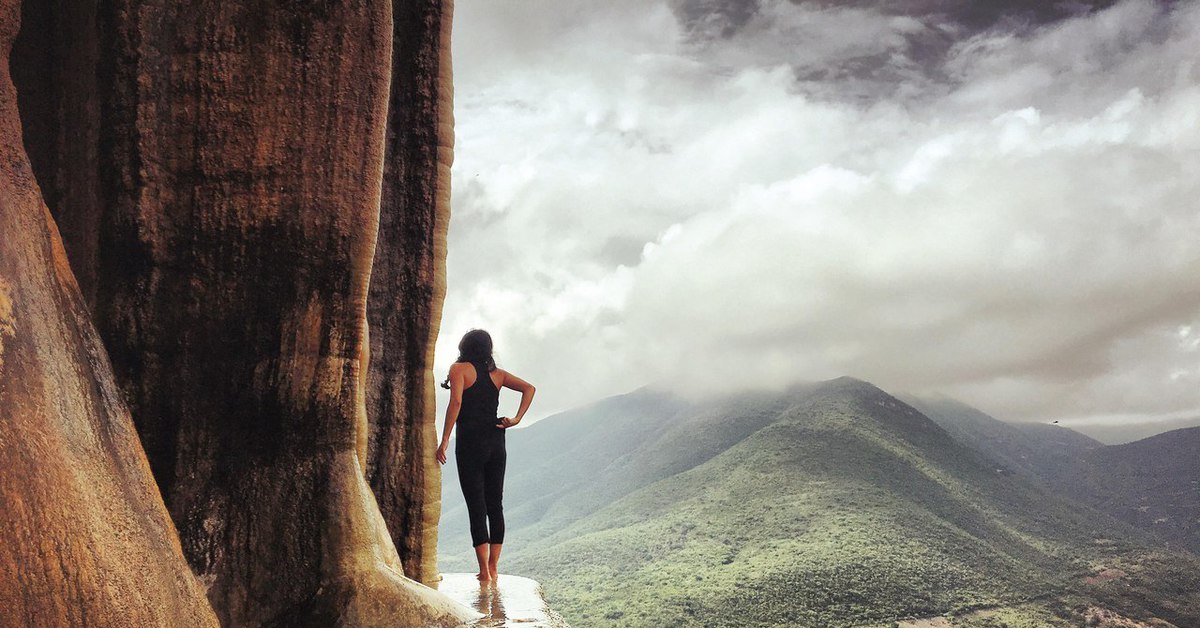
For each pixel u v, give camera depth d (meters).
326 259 3.46
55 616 2.14
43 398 2.26
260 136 3.37
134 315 3.24
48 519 2.17
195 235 3.31
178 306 3.29
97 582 2.25
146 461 2.72
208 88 3.34
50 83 3.27
